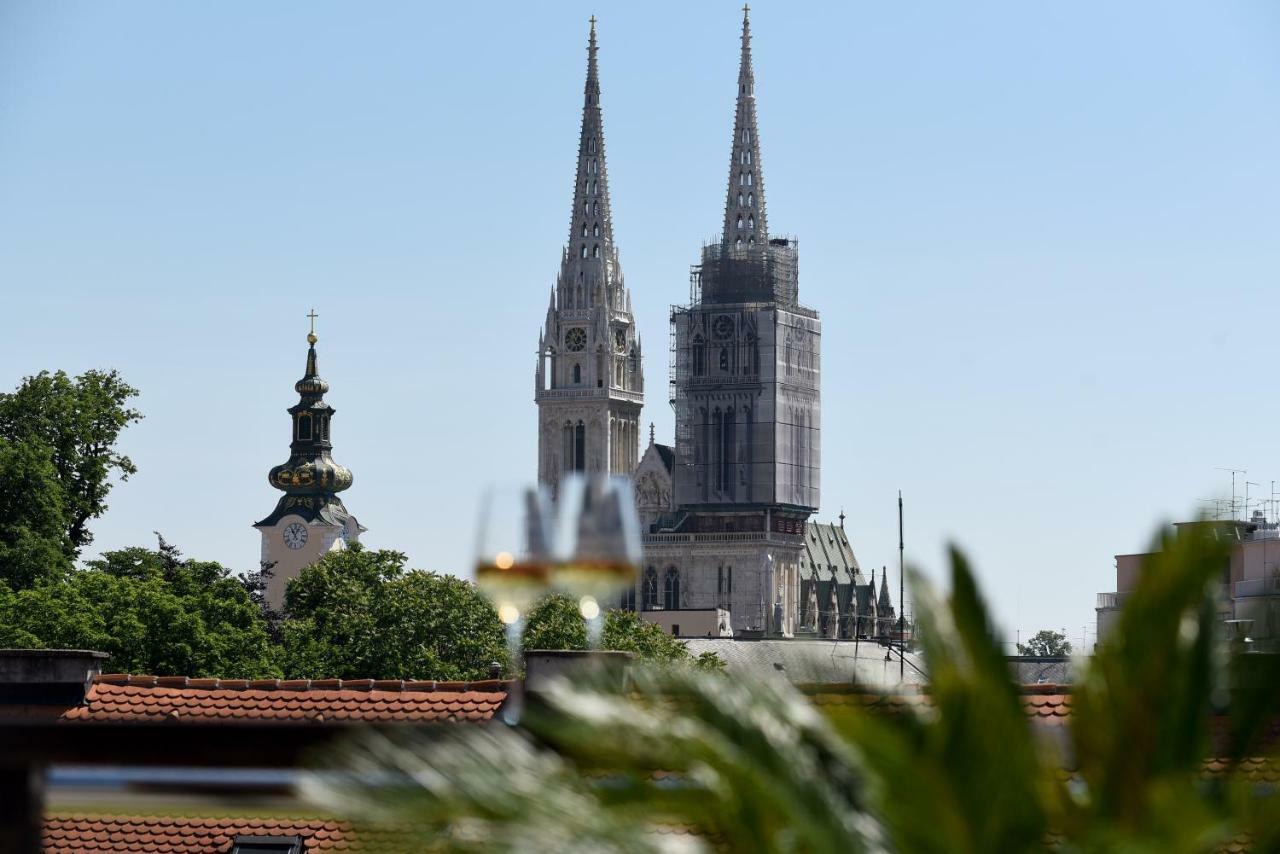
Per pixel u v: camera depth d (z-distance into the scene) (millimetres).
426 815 14047
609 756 14836
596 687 15227
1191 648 15328
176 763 17016
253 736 16891
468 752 14383
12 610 179750
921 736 14695
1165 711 15180
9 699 56656
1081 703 15578
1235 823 15180
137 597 184750
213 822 47500
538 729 14984
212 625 191250
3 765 16922
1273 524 154625
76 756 16906
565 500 18078
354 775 14227
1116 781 15164
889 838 14609
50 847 46750
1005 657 15109
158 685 57719
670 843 14344
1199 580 15328
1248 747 15586
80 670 56875
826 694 15930
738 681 15133
